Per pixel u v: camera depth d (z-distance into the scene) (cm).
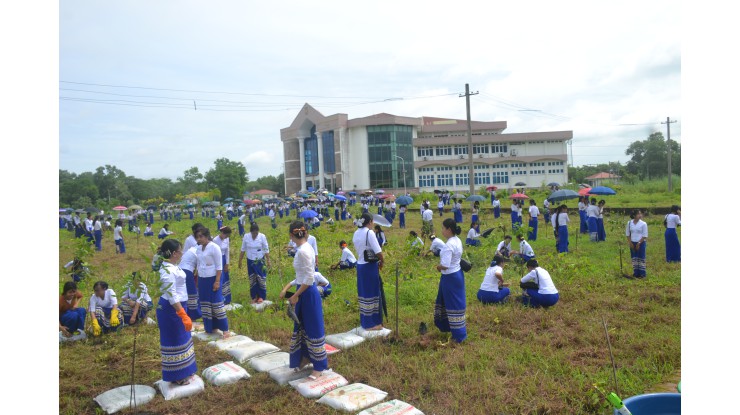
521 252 1083
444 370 528
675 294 807
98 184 6631
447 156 6219
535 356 564
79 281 755
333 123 6041
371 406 459
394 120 5912
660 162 6003
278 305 841
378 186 5928
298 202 4269
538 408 434
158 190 7519
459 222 2406
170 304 502
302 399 480
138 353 634
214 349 632
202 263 678
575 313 736
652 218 2161
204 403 483
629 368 515
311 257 526
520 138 5975
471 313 750
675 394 345
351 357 594
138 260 1658
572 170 7706
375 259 672
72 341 695
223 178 7325
